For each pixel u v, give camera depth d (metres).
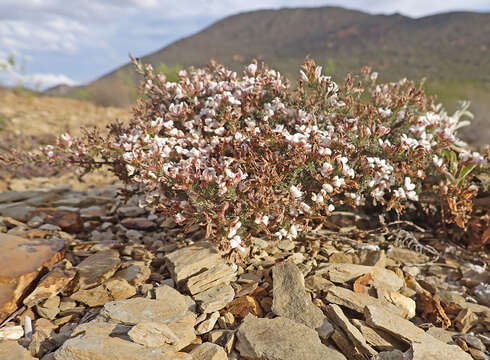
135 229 3.68
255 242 3.09
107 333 2.08
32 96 10.90
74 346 1.95
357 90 3.14
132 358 1.92
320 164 2.68
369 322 2.30
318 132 2.83
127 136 3.19
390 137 3.28
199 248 2.89
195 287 2.54
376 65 35.47
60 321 2.37
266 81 3.22
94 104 11.50
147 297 2.48
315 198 2.57
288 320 2.26
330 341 2.22
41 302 2.49
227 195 2.53
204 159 2.81
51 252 2.88
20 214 3.84
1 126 7.45
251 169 2.77
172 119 3.18
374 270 2.77
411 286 2.79
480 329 2.44
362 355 2.13
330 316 2.37
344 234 3.34
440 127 3.17
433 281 2.85
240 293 2.55
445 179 3.21
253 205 2.49
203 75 3.55
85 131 3.18
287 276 2.60
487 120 7.99
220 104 2.97
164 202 2.78
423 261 3.04
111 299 2.55
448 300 2.64
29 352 2.09
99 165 3.34
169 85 3.44
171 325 2.19
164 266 2.91
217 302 2.40
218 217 2.40
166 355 1.97
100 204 4.40
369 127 3.03
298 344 2.07
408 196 2.77
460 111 3.88
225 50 60.16
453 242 3.30
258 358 2.05
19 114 8.45
